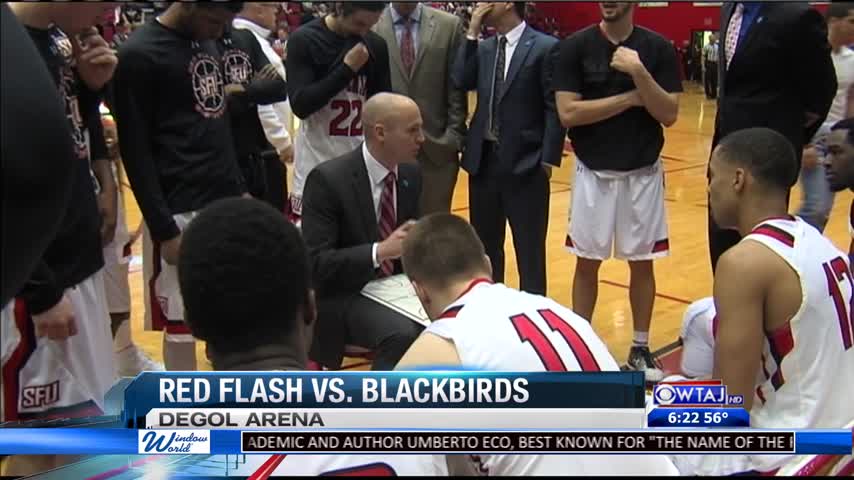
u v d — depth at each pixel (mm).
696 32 4953
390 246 2234
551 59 3006
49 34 1580
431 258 1478
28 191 472
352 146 3047
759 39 2688
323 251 2252
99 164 2070
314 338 2287
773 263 1570
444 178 3379
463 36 3328
